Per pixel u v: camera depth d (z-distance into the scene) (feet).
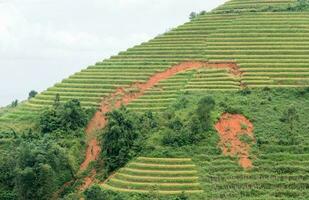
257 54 422.41
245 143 324.39
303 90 370.32
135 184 301.22
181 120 341.00
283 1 508.94
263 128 334.44
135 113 366.02
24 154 313.32
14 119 414.00
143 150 329.31
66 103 385.91
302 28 449.06
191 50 449.06
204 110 336.90
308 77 386.52
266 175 297.12
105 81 431.02
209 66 421.59
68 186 332.19
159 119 355.77
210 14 502.79
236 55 426.10
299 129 331.36
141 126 349.20
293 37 437.99
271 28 454.40
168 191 293.02
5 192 328.08
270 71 396.78
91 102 409.69
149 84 418.72
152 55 456.04
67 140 363.97
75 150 354.74
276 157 310.24
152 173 307.17
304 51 415.64
